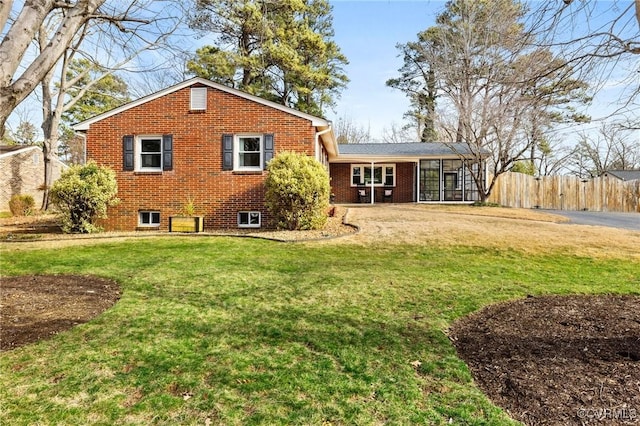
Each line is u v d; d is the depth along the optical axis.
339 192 23.25
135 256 7.79
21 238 10.34
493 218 13.70
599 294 5.34
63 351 3.36
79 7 3.22
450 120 21.38
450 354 3.38
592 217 15.48
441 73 17.23
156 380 2.88
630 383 2.73
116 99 21.31
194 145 12.41
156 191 12.50
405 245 8.97
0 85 2.73
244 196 12.27
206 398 2.65
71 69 21.02
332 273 6.43
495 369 3.05
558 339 3.59
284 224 11.25
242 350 3.43
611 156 32.69
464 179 21.69
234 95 12.31
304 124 12.18
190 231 11.52
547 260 7.70
